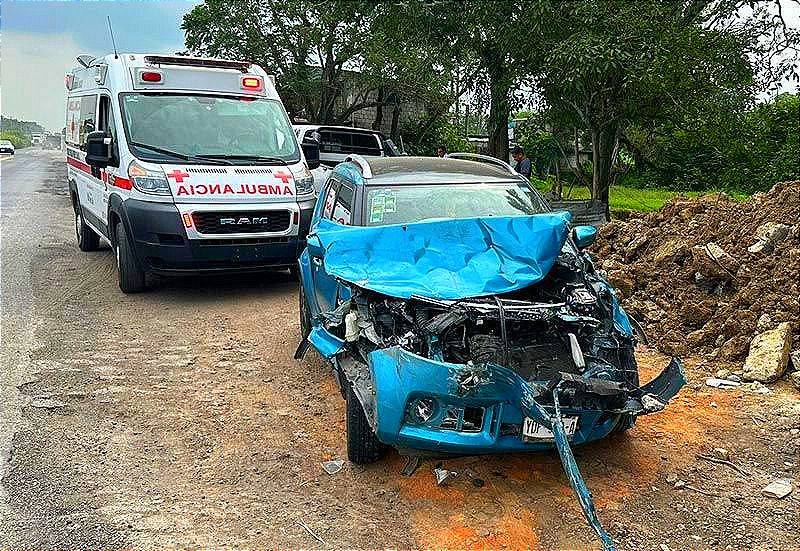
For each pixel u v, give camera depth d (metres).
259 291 9.53
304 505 4.27
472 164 6.89
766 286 6.95
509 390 3.97
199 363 6.73
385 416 4.07
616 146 14.84
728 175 14.75
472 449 4.05
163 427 5.33
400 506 4.25
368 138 17.36
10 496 4.33
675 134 14.37
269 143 9.45
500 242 4.93
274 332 7.72
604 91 12.43
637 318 7.40
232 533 3.99
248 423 5.42
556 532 3.99
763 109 14.02
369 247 4.91
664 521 4.08
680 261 8.20
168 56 9.88
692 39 11.96
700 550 3.82
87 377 6.31
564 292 4.82
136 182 8.46
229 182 8.66
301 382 6.26
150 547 3.86
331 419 5.50
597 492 4.38
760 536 3.94
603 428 4.26
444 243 4.92
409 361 4.10
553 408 3.96
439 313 4.40
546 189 23.06
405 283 4.58
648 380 6.12
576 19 12.16
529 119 16.20
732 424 5.28
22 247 12.38
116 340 7.37
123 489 4.44
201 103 9.46
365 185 6.07
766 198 8.69
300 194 9.07
